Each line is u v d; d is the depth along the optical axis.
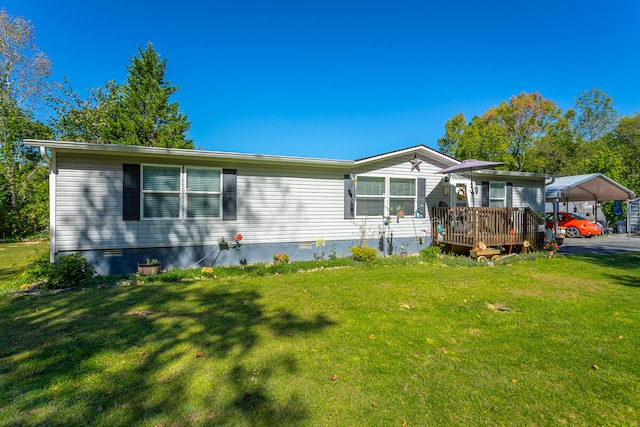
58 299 5.44
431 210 11.01
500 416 2.42
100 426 2.29
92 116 19.05
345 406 2.53
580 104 31.42
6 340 3.74
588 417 2.40
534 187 13.06
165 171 7.95
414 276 7.09
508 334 3.92
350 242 9.91
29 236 17.91
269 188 8.95
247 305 5.10
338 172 9.73
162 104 21.59
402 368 3.11
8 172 18.25
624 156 21.81
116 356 3.34
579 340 3.72
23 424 2.30
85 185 7.31
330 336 3.87
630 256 9.88
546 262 8.81
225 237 8.51
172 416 2.40
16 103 20.05
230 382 2.85
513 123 28.62
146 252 7.79
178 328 4.12
